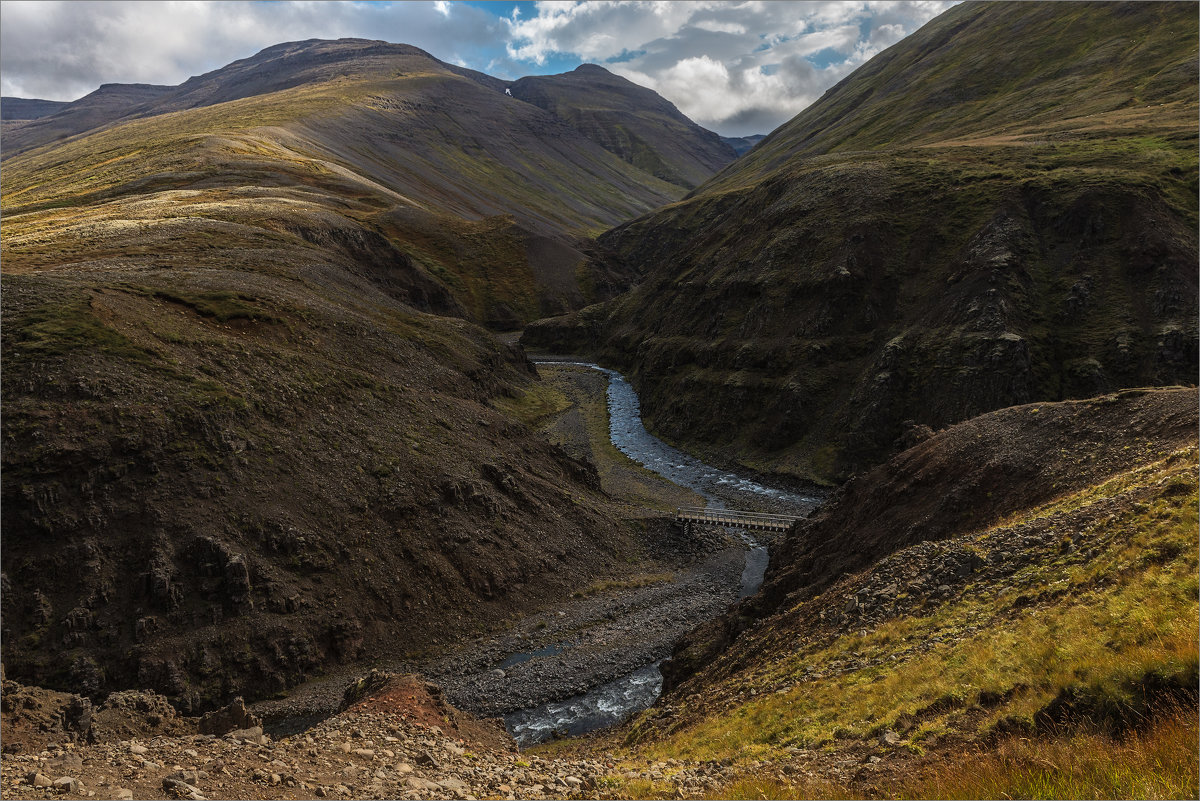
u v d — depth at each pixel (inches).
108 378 2251.5
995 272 4035.4
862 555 1713.8
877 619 1139.9
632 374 6171.3
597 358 7003.0
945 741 624.7
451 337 4734.3
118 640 1839.3
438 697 1147.3
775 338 4702.3
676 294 6289.4
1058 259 4183.1
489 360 4854.8
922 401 3818.9
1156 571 733.9
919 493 1772.9
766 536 3255.4
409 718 997.8
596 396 5703.7
